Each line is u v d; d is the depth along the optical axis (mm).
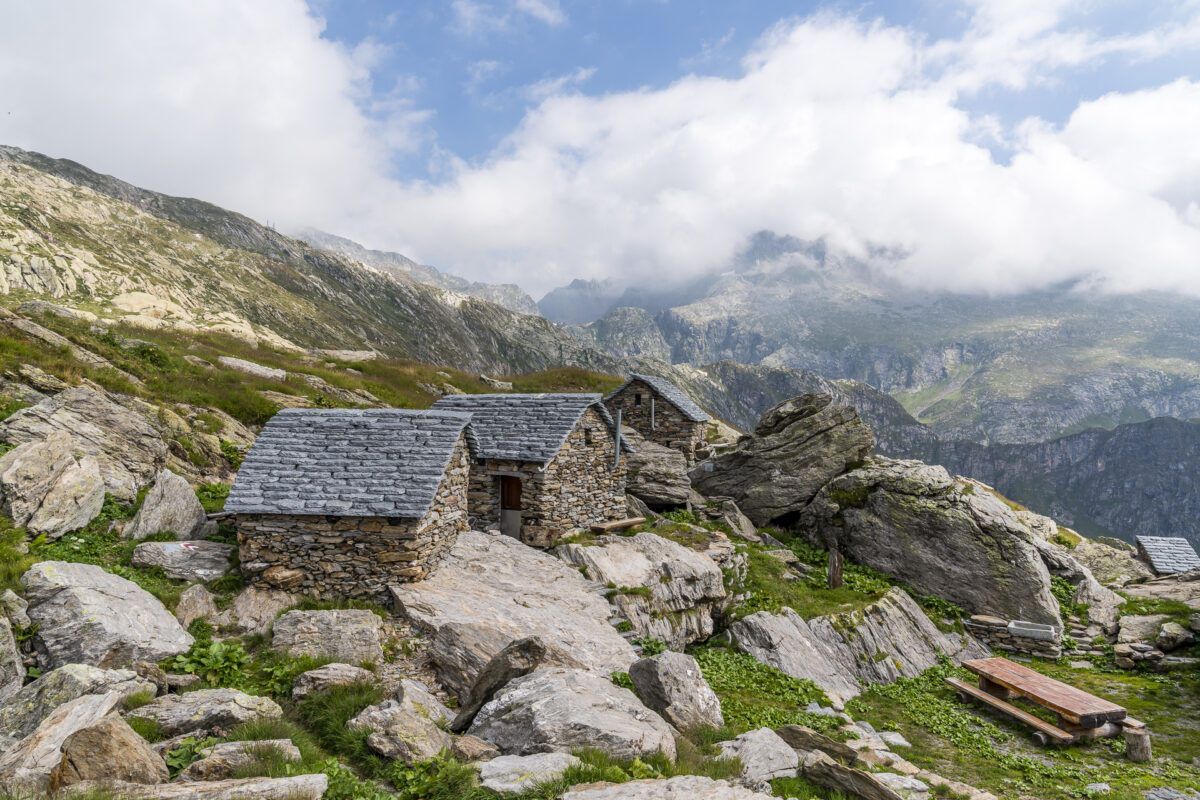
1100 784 13953
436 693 11836
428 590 15117
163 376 28594
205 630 13133
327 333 183250
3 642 9977
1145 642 23531
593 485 23562
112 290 109188
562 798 7230
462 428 17688
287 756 8258
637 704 11000
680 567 20312
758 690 16922
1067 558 28578
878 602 23047
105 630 10930
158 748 8219
